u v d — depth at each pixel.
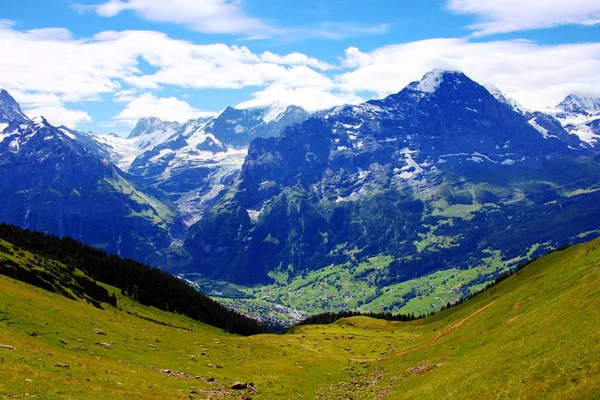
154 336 106.19
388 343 160.75
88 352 73.31
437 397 62.72
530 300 96.62
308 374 104.06
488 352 72.62
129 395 54.59
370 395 84.38
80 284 145.00
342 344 158.50
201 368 86.69
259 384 83.94
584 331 57.59
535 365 55.41
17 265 116.06
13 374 49.34
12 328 71.19
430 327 180.25
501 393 53.41
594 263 88.50
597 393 44.34
